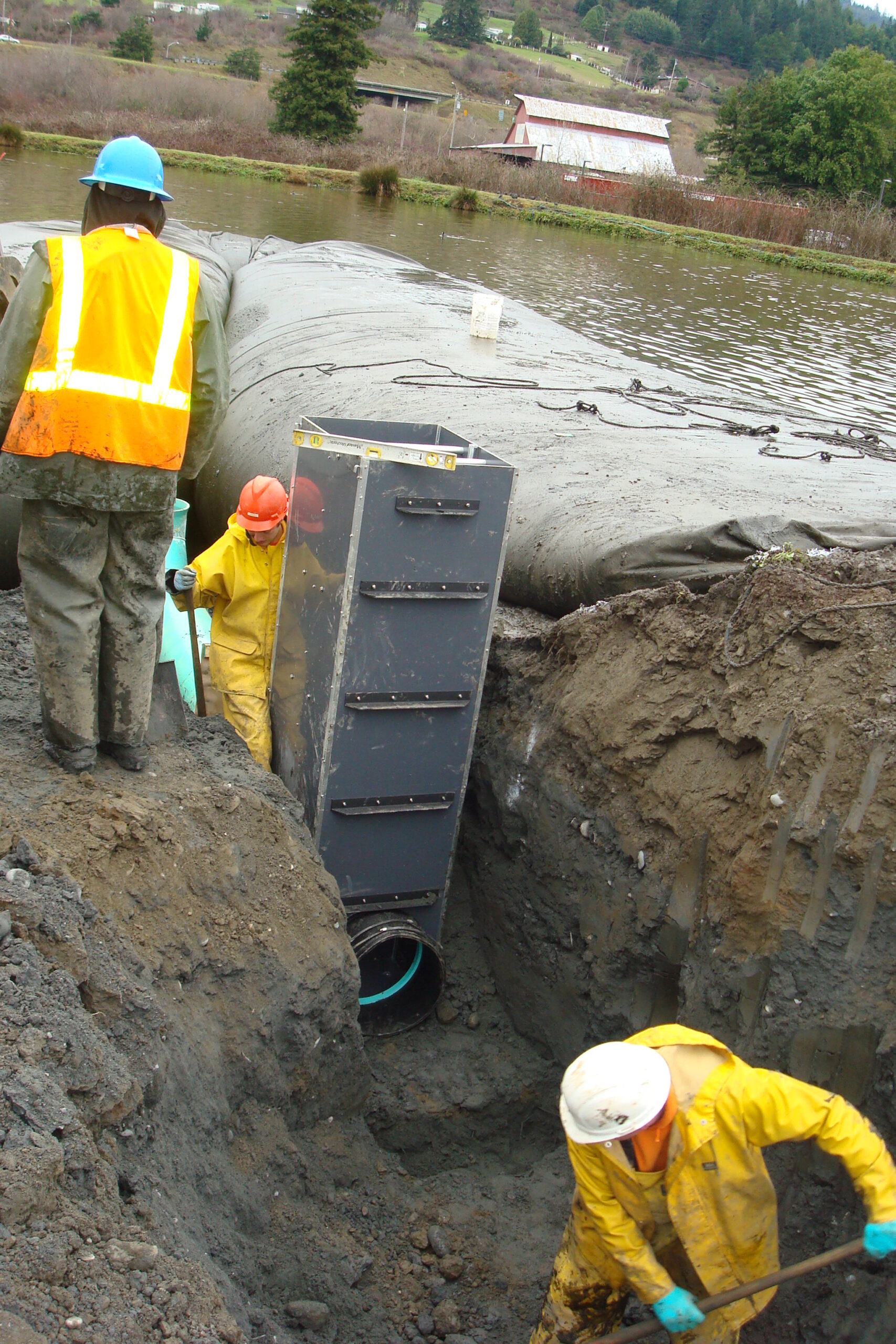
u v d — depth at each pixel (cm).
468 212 3362
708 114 12044
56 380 338
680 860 432
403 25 11856
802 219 3428
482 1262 424
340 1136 455
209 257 1470
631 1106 265
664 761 448
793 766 381
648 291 2072
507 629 563
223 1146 379
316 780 496
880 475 661
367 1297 402
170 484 366
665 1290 287
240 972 404
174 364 351
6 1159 250
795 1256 360
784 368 1392
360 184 3472
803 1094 275
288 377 900
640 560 509
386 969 558
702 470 627
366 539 450
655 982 452
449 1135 503
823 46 16462
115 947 346
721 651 436
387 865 523
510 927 543
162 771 435
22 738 430
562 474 615
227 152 4078
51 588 375
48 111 4369
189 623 516
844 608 398
